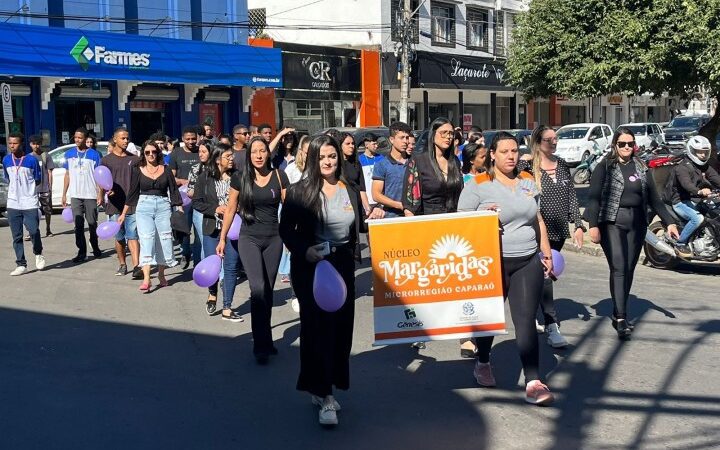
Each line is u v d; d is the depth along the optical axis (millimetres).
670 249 10875
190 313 8672
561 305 9055
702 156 10461
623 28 13312
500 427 5379
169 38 24812
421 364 6832
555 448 5027
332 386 5688
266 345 6824
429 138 6887
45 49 21109
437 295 5770
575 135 31203
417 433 5270
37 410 5633
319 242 5543
